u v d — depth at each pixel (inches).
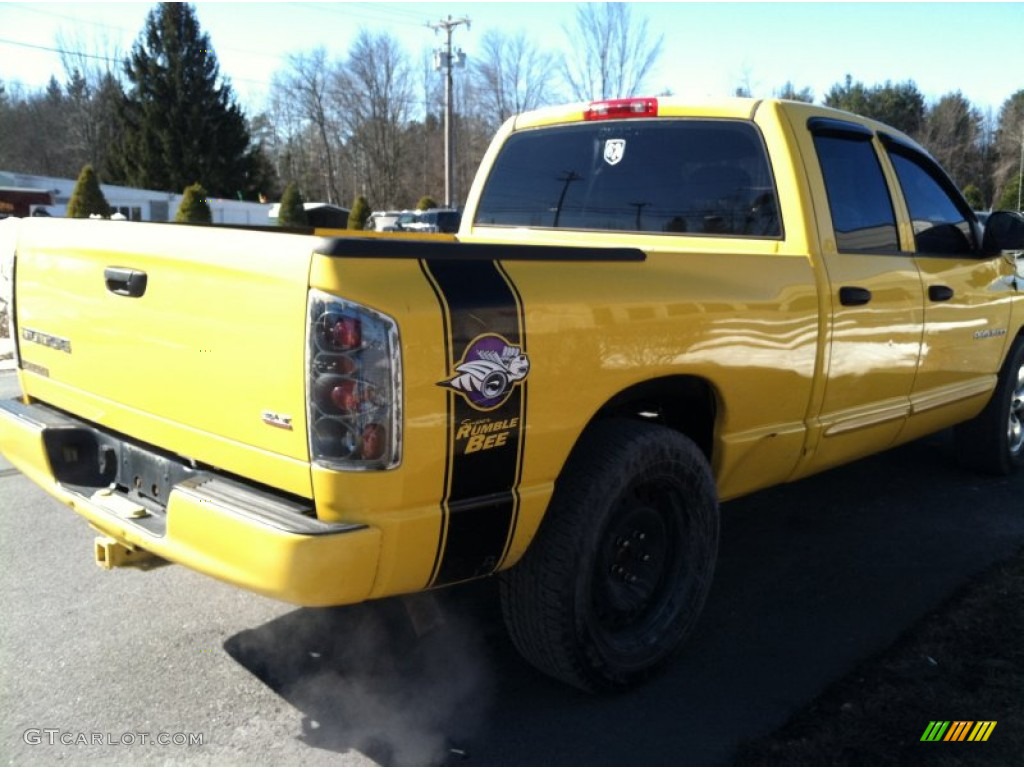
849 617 153.1
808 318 145.0
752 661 138.5
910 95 2513.5
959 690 128.5
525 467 108.2
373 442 95.4
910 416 181.2
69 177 2827.3
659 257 124.7
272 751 115.9
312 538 94.6
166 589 162.4
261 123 2942.9
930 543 186.5
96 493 126.7
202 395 109.3
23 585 162.7
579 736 119.2
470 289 101.3
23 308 143.6
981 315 198.7
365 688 131.0
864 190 167.2
